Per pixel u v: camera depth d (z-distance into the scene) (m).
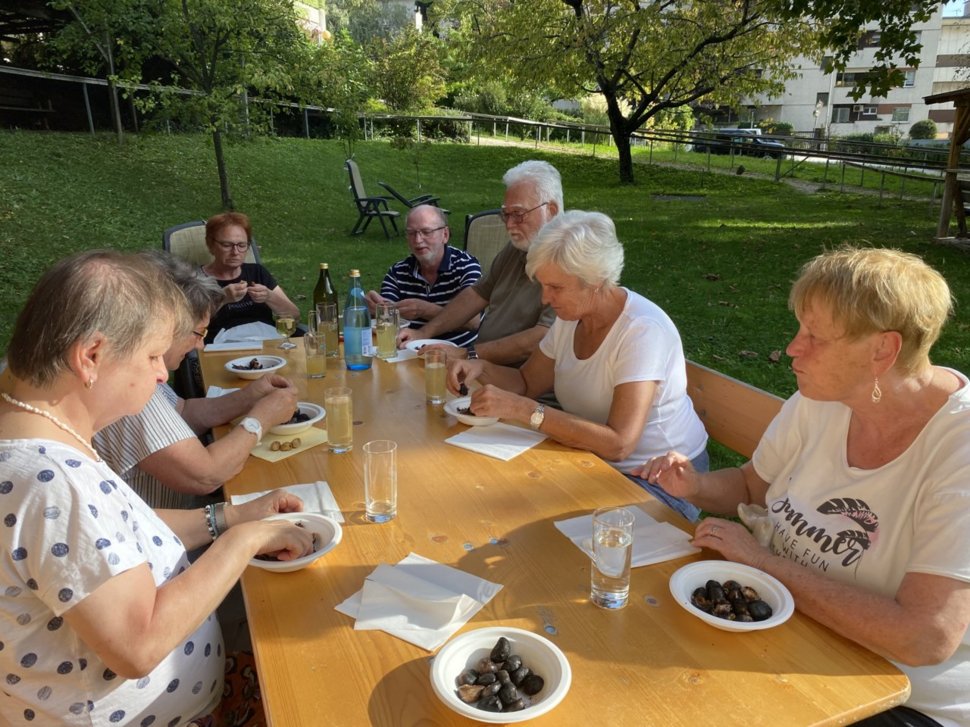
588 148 22.53
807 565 1.47
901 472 1.34
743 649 1.18
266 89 10.35
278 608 1.28
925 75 40.56
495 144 20.86
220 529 1.61
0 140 10.23
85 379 1.10
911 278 1.25
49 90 12.41
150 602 1.10
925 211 12.16
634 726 1.01
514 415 2.07
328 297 3.22
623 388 2.09
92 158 10.62
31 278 6.72
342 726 1.01
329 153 14.78
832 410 1.50
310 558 1.39
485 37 16.36
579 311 2.21
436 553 1.46
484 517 1.62
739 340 5.61
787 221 11.30
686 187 16.03
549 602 1.30
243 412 2.28
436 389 2.37
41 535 1.04
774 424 1.67
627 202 13.79
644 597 1.32
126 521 1.13
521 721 1.00
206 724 1.38
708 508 1.76
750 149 17.64
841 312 1.27
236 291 3.63
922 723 1.32
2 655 1.12
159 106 12.06
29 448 1.07
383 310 2.96
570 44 15.50
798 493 1.54
